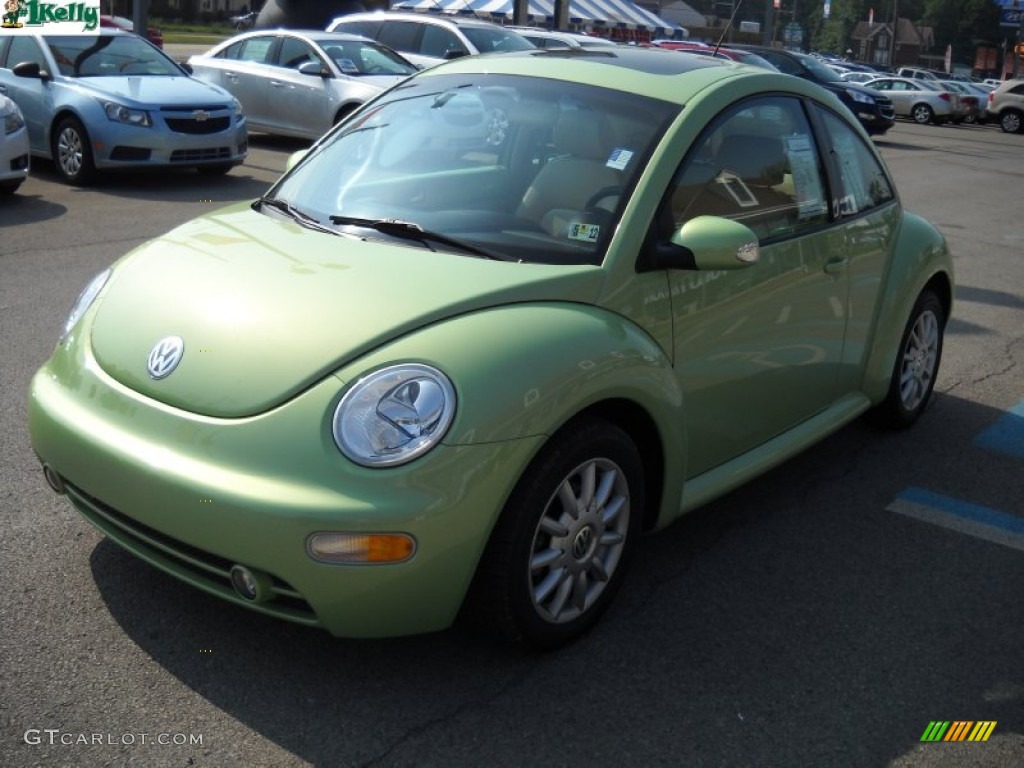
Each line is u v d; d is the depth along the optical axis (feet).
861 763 9.32
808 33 399.24
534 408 9.37
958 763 9.42
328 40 47.09
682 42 72.23
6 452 14.48
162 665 9.99
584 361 9.84
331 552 8.75
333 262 10.74
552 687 10.04
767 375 12.89
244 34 49.47
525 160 12.01
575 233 11.05
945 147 79.56
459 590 9.27
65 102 35.09
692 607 11.68
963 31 411.13
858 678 10.58
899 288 15.74
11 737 8.87
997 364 22.08
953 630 11.62
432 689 9.89
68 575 11.43
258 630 10.63
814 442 14.19
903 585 12.52
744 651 10.89
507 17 88.07
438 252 11.03
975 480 15.78
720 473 12.48
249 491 8.88
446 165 12.41
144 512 9.42
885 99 78.48
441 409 9.06
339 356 9.36
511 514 9.50
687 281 11.35
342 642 10.50
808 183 13.76
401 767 8.87
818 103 14.49
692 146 11.80
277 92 47.03
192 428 9.37
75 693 9.50
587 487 10.23
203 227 12.38
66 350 11.05
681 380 11.45
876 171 15.99
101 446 9.71
